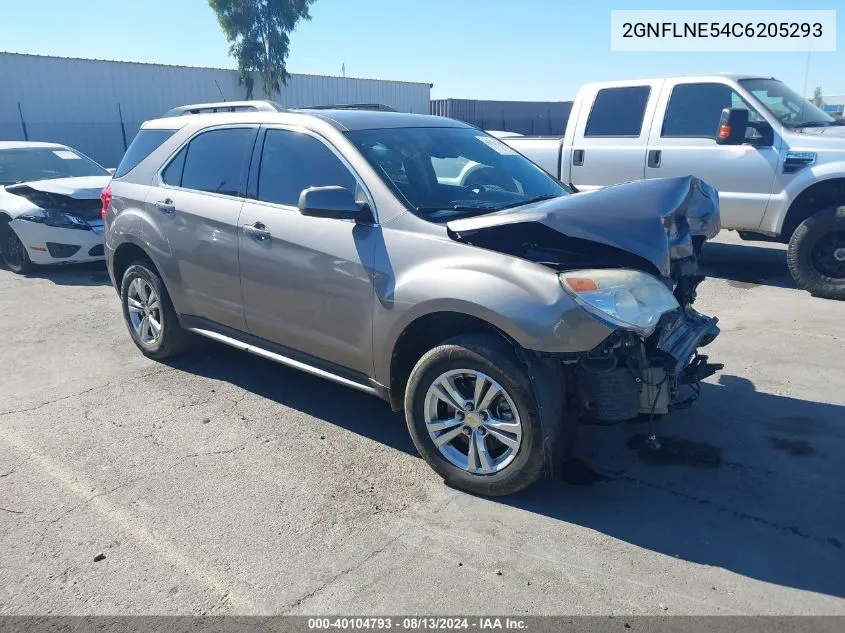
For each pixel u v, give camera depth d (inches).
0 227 352.5
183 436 164.6
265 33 1336.1
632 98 315.0
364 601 107.4
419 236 139.3
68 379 203.0
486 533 124.0
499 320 123.9
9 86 997.2
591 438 157.8
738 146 283.0
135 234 202.5
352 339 151.1
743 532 122.1
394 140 164.6
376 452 155.6
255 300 171.3
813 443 152.1
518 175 178.4
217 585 111.7
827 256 263.3
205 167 187.9
